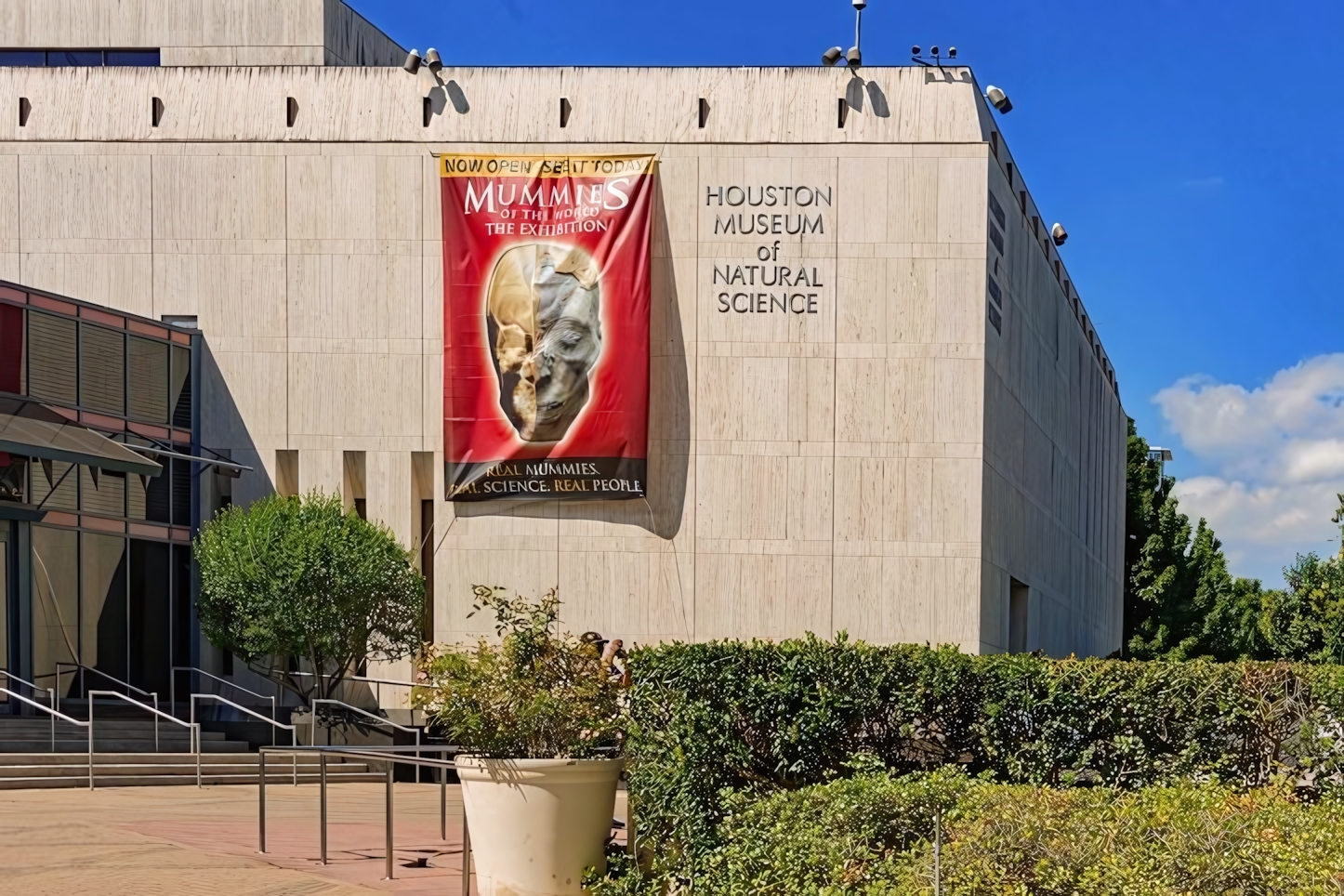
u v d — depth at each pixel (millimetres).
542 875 8953
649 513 27172
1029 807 7328
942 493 26922
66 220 27547
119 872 10172
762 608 27000
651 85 27641
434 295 27500
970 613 26734
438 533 27297
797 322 27219
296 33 32906
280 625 23016
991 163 27891
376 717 22984
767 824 8328
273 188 27562
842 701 9172
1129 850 6680
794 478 27094
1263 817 7434
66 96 27844
